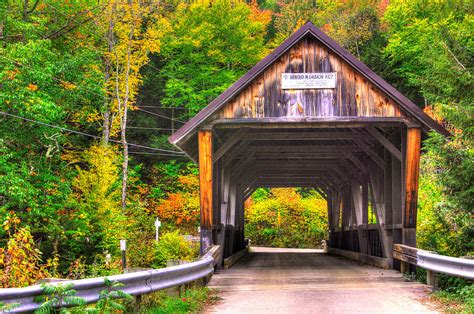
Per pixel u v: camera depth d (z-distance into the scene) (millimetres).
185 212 30031
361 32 38562
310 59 14430
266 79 14391
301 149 19344
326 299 9586
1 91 17812
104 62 31203
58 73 20406
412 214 13961
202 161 14234
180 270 8883
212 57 37656
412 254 12469
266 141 20469
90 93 22078
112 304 6152
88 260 19797
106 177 21906
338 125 14508
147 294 8070
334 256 26406
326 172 27953
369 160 18812
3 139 18000
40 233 19812
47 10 26375
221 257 16422
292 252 33062
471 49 12156
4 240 15961
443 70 11711
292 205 43812
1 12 20641
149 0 31500
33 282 9477
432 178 16188
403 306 8750
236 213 24562
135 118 37875
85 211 20922
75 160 25734
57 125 19766
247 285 11922
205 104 37406
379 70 35500
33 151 19578
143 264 17297
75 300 5645
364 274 14031
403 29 32625
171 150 36375
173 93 37281
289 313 8156
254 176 27766
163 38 36812
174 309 8070
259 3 48031
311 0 42188
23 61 18375
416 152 13992
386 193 15953
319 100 14297
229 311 8445
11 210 17969
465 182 11578
